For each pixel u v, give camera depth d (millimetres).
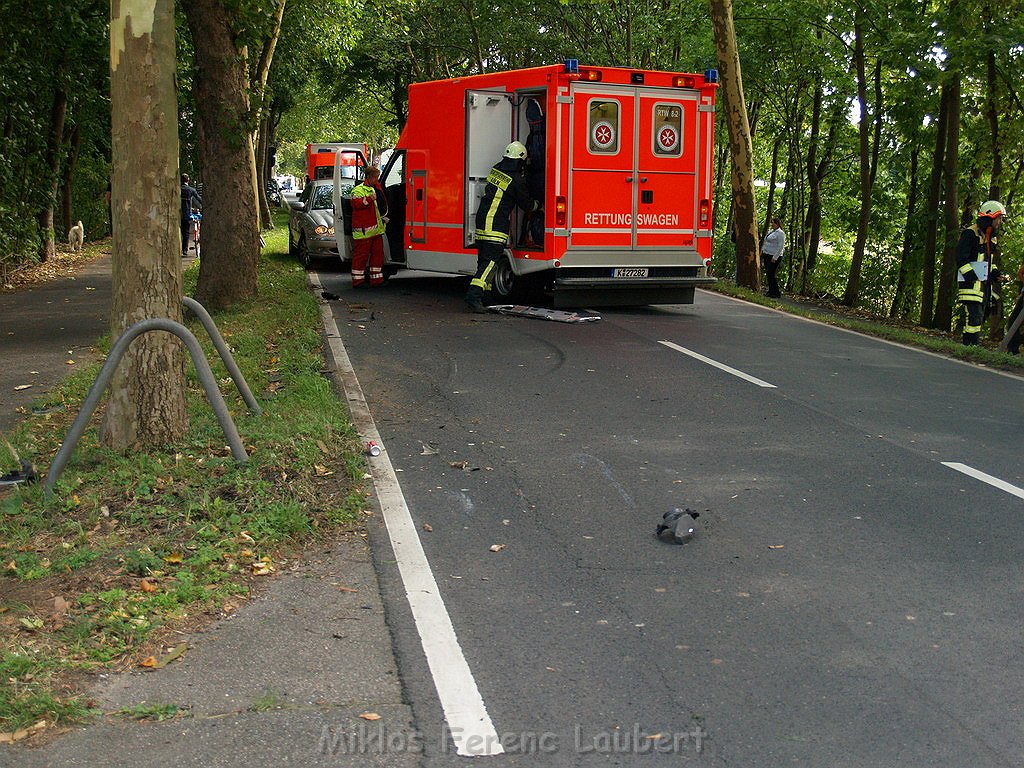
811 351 11773
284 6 21562
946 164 19141
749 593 4930
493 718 3756
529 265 13820
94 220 29953
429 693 3932
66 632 4328
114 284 6473
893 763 3490
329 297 15422
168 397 6523
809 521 5969
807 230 28234
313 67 38125
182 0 13305
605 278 13727
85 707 3762
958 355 11977
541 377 9820
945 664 4223
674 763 3475
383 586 4941
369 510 6004
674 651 4312
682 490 6527
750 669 4160
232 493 5793
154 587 4766
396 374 9820
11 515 5590
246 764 3432
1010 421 8570
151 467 6109
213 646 4293
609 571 5188
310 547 5418
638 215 13742
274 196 48469
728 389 9492
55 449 6930
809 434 7965
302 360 9852
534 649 4312
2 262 17938
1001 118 18828
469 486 6559
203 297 13938
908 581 5098
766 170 31266
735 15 21797
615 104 13398
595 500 6316
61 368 10055
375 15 34938
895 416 8633
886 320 19828
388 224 17141
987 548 5562
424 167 15383
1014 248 19844
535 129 14047
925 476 6895
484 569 5199
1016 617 4688
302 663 4156
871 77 23094
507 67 33094
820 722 3754
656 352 11266
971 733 3691
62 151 21984
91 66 21641
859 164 25812
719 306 15875
